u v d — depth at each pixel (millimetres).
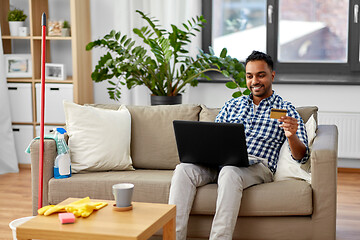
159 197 2887
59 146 3051
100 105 3496
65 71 4719
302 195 2715
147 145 3312
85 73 4801
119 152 3217
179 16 4684
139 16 4730
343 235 3148
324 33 4801
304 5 4789
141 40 4750
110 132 3223
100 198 2947
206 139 2768
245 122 3115
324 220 2730
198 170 2852
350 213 3559
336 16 4758
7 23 4922
